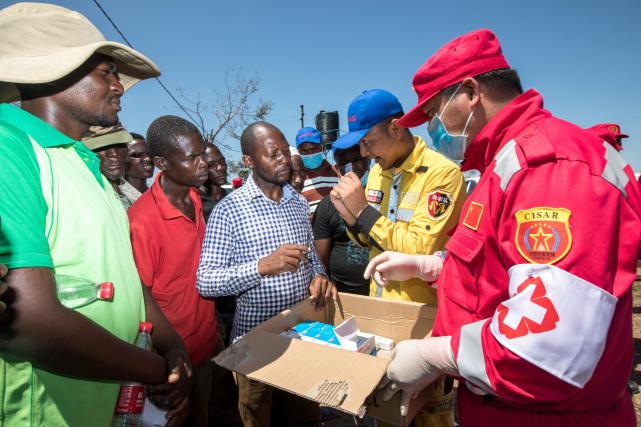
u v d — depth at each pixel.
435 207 1.80
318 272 2.31
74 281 0.90
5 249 0.72
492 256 0.99
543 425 0.99
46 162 0.90
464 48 1.14
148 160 3.73
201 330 2.17
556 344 0.78
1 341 0.74
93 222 0.97
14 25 0.92
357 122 1.96
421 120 1.45
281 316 1.68
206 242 2.06
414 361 1.10
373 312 1.84
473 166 1.27
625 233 0.86
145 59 1.24
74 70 1.02
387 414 1.22
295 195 2.42
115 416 1.10
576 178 0.83
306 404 2.31
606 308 0.79
